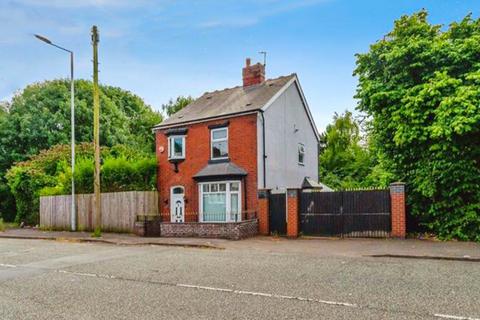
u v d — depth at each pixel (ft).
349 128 106.11
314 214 53.31
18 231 71.05
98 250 44.04
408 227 49.32
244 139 63.36
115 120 130.93
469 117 40.63
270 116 66.08
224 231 51.88
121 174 70.13
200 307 20.07
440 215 46.47
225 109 67.92
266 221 56.29
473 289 22.41
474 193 44.45
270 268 30.25
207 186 66.03
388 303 19.97
